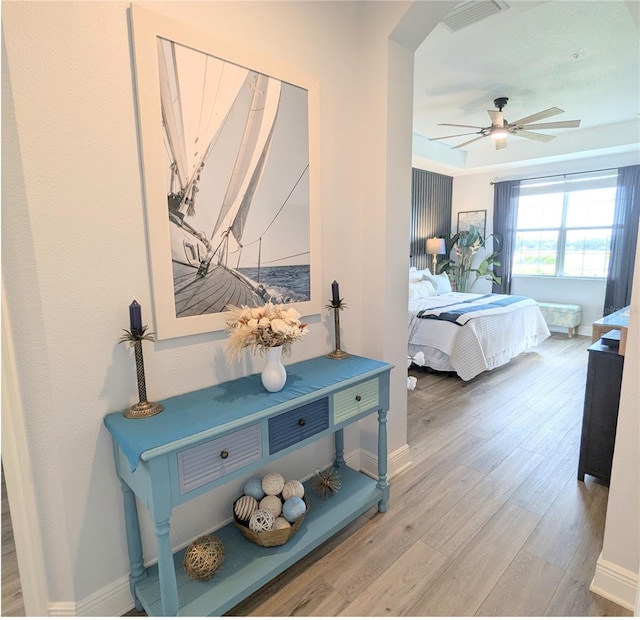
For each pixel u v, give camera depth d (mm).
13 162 1150
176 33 1413
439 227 6844
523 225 6469
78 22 1220
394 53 2053
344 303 2205
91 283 1320
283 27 1762
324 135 1994
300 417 1570
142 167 1384
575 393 3660
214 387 1657
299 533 1719
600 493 2182
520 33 2824
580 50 3084
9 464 1266
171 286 1498
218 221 1609
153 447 1172
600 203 5703
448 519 1981
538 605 1501
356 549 1791
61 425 1311
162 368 1521
